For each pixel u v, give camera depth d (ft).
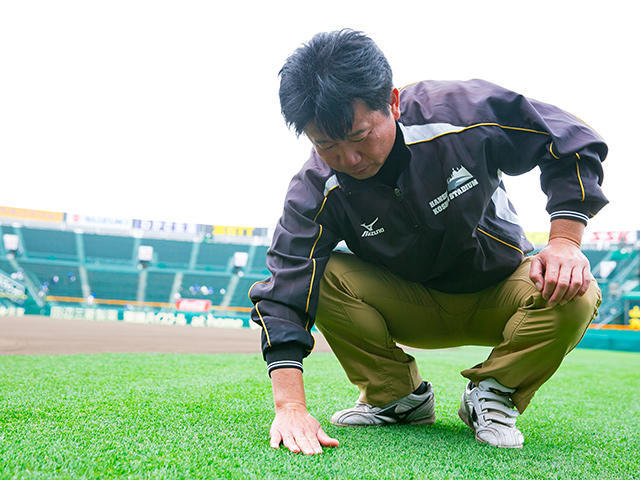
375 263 6.44
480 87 5.84
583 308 5.33
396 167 5.42
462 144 5.38
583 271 5.19
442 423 7.10
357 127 4.46
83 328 40.27
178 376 11.78
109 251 103.19
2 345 20.58
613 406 10.07
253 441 5.15
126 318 85.30
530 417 8.16
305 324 5.59
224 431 5.62
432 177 5.44
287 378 5.24
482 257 5.85
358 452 4.92
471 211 5.45
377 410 6.59
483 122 5.46
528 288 5.87
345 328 6.32
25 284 92.43
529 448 5.65
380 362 6.41
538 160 5.60
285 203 6.03
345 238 6.11
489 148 5.47
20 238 99.66
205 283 101.09
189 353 20.57
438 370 16.52
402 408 6.59
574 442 6.18
